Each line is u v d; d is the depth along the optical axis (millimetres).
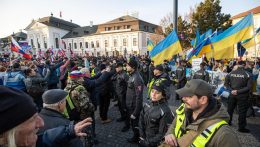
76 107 3314
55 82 8117
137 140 4352
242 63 4797
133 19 48781
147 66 11375
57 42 59375
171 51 5961
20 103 825
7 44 35344
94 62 9258
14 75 5328
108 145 4359
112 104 7695
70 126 1579
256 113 6160
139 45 46812
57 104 2201
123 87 5289
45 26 57031
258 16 30406
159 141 2578
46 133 1579
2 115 766
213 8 23328
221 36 6449
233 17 34875
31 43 60906
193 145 1649
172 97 8422
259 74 6016
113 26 50969
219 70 8484
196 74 6898
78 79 3469
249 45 6176
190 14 29578
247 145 4180
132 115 4109
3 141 800
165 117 2629
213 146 1566
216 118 1648
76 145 2127
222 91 7410
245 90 4535
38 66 9336
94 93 4848
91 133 3646
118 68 5316
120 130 5160
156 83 2770
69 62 8367
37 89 5281
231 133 1566
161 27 36344
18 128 831
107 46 51875
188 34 24016
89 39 54875
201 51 7598
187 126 1776
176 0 6777
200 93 1673
